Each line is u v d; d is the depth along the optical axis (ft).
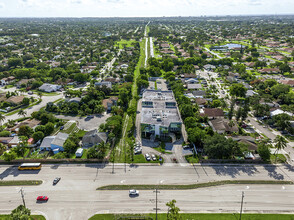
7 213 265.54
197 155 375.25
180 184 311.27
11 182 315.37
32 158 368.68
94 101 558.56
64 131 455.63
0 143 384.47
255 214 263.29
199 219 255.91
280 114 468.75
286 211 268.41
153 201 282.97
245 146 364.38
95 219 257.14
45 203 280.72
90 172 337.11
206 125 477.77
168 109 490.08
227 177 324.60
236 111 500.33
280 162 356.59
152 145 408.26
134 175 330.34
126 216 260.62
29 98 627.05
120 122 462.19
